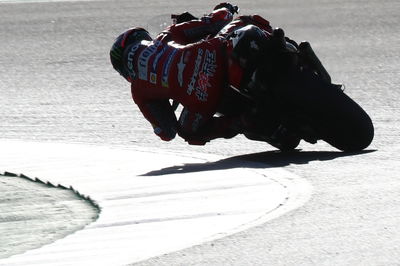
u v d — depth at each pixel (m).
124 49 30.25
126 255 18.58
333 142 28.03
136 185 25.48
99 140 33.94
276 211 21.42
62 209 23.92
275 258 17.81
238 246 18.72
